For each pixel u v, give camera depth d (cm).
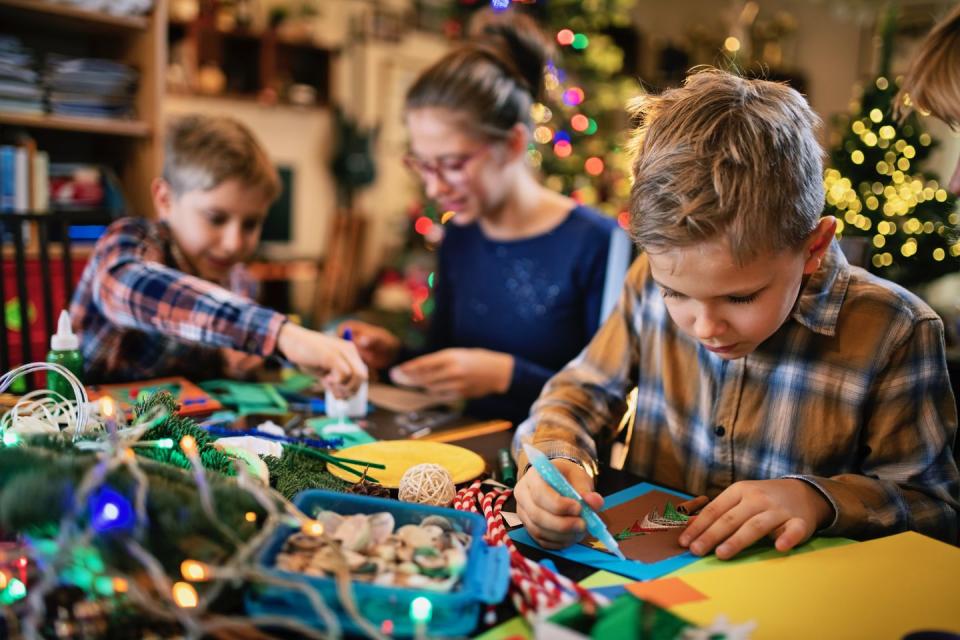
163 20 284
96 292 143
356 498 67
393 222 550
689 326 80
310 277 508
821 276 97
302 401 129
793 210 74
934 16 110
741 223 71
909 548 72
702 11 566
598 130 363
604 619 52
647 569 69
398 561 60
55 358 106
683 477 110
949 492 89
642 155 81
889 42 315
